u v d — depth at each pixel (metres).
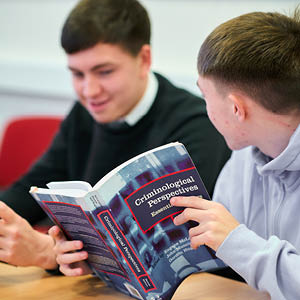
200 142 1.70
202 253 1.08
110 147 1.83
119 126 1.80
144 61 1.75
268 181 1.29
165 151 1.00
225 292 1.13
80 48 1.60
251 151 1.21
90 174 1.86
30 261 1.24
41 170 1.97
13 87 3.83
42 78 3.66
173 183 1.02
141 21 1.70
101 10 1.61
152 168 0.99
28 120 2.52
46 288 1.18
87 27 1.58
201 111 1.77
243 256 1.00
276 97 1.04
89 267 1.21
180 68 3.06
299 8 1.14
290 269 0.98
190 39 2.99
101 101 1.69
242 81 1.05
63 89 3.57
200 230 1.02
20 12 3.75
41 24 3.67
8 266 1.34
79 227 1.07
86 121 1.98
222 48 1.07
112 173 0.96
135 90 1.72
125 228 0.98
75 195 0.98
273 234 1.24
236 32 1.08
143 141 1.79
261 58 1.04
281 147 1.11
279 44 1.04
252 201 1.33
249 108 1.08
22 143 2.51
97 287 1.19
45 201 1.08
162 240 1.03
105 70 1.64
